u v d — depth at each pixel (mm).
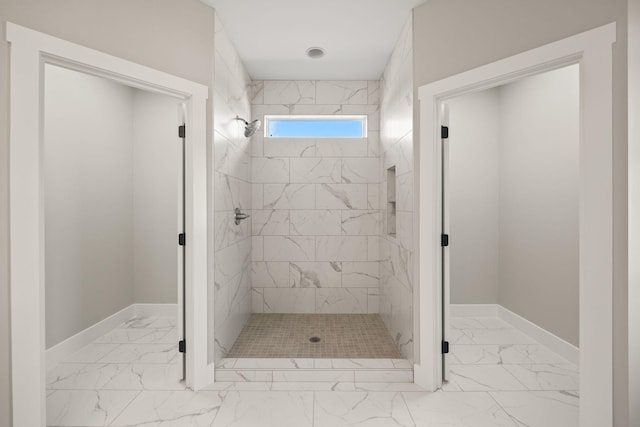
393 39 2643
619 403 1405
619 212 1392
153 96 3443
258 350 2590
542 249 2801
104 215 3033
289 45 2729
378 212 3518
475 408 1931
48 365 2402
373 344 2713
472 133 3418
